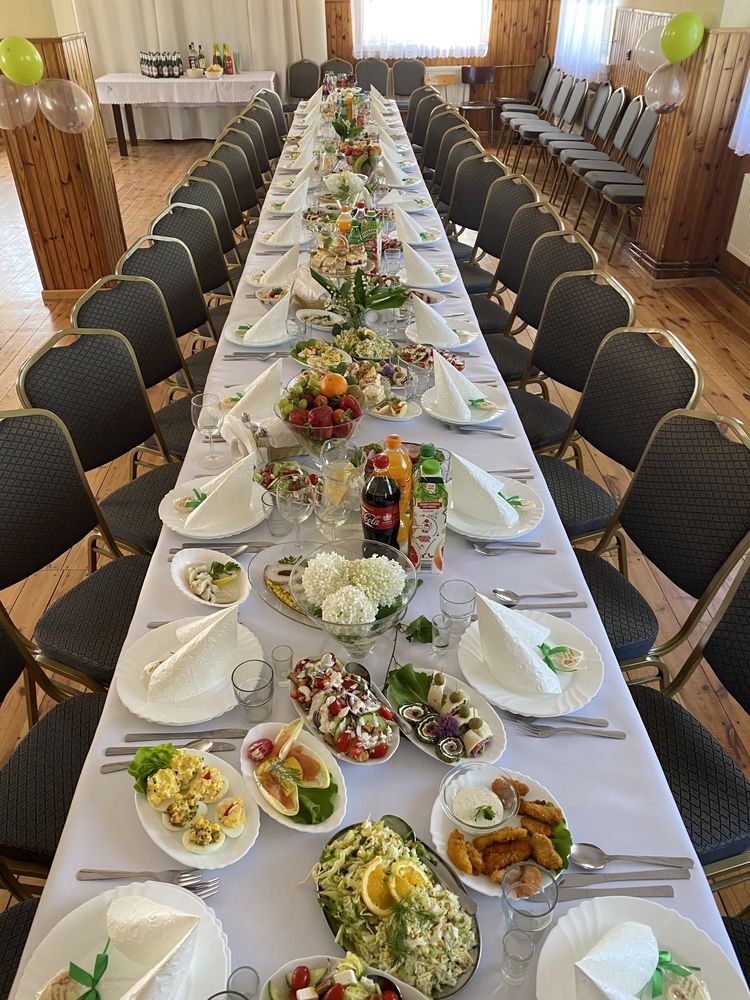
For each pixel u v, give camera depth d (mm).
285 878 1110
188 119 9414
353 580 1373
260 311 2986
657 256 5766
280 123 7355
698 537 1985
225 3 8469
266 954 1021
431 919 983
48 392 2363
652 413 2398
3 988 1244
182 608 1589
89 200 5109
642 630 2027
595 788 1250
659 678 2062
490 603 1403
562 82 8117
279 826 1184
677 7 5688
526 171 8625
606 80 7652
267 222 4078
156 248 3219
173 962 905
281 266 3221
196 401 2143
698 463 1999
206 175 4609
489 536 1783
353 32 8875
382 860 1049
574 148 7129
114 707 1370
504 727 1344
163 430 2871
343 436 1912
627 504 2189
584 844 1161
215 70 8266
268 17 8555
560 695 1397
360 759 1259
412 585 1440
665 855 1157
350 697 1312
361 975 937
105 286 3299
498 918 1063
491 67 8742
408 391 2393
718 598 2965
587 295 2848
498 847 1124
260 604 1597
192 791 1174
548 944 1023
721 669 1794
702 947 1021
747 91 4922
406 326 2883
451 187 5062
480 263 5867
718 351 4848
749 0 4816
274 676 1396
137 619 1561
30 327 5090
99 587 2119
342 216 3148
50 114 4438
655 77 5078
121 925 968
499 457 2115
